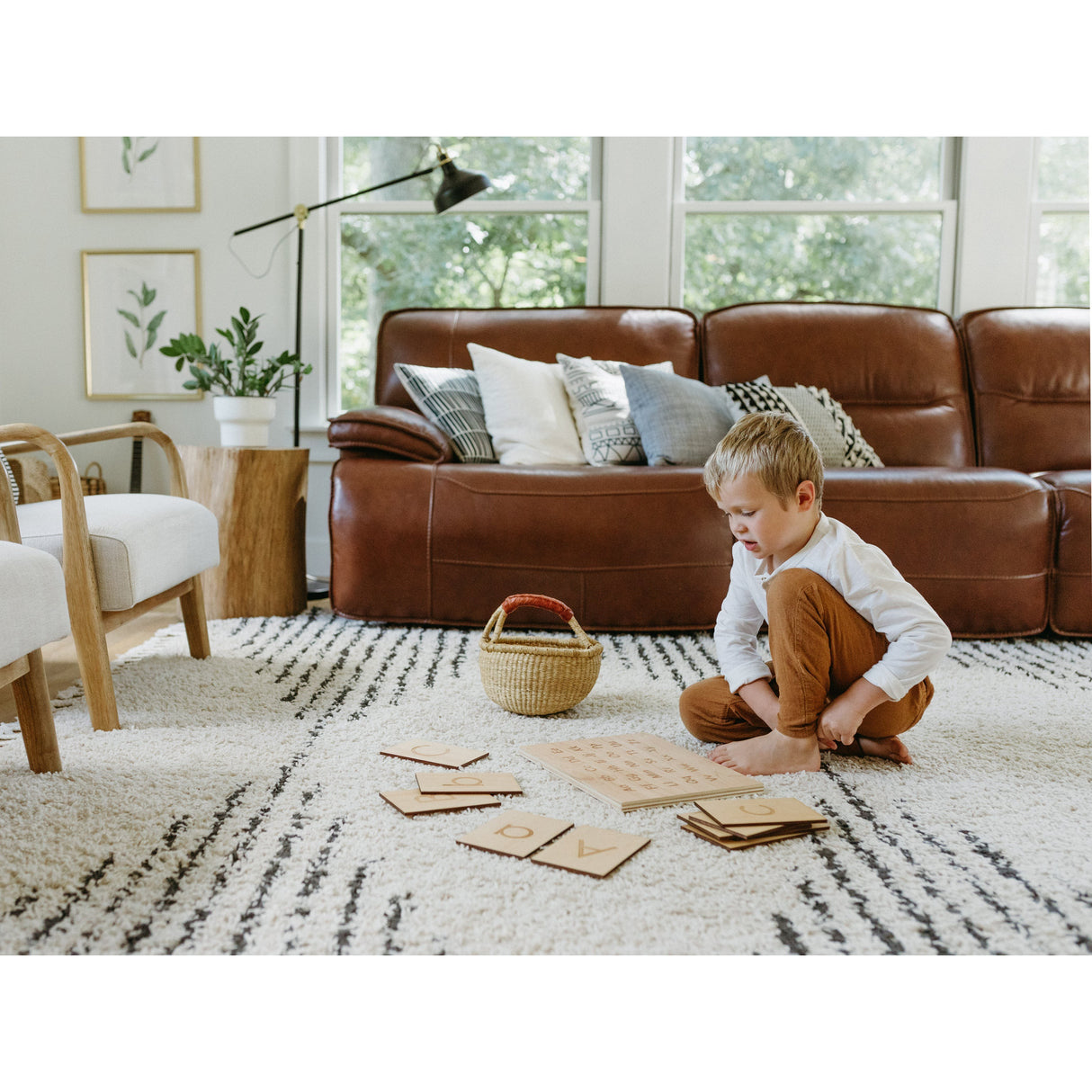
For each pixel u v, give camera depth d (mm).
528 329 3131
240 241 3459
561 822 1162
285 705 1737
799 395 2836
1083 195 3418
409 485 2479
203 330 3490
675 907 962
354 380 3561
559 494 2428
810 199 3467
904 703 1395
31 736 1349
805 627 1322
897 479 2416
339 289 3523
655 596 2430
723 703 1500
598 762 1380
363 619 2514
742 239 3477
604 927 923
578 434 2852
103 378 3518
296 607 2752
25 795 1263
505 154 3480
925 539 2381
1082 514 2389
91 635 1562
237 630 2467
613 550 2414
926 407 3078
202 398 3500
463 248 3506
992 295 3381
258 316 3285
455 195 2977
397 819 1188
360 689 1857
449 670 2027
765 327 3133
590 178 3492
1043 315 3146
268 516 2662
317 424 3496
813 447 1353
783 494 1318
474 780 1301
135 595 1605
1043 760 1442
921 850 1104
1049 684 1968
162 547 1753
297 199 3428
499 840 1105
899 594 1302
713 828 1133
